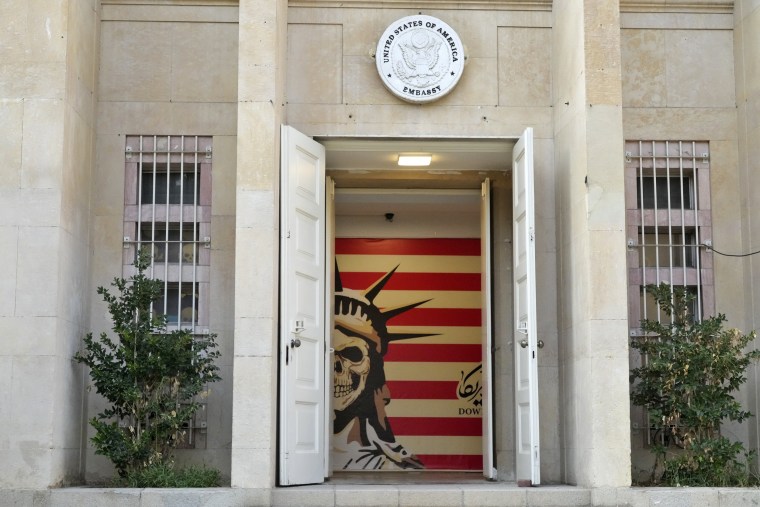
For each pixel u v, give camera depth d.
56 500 7.65
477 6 9.49
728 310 9.27
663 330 8.68
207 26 9.41
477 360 12.43
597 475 7.93
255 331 8.09
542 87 9.46
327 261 10.07
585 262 8.29
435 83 9.26
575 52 8.68
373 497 7.81
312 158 9.10
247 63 8.48
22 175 8.16
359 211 12.47
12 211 8.12
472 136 9.32
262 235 8.24
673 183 9.52
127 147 9.24
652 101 9.50
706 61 9.56
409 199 11.89
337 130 9.28
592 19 8.47
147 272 9.11
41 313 8.02
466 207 12.29
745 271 9.27
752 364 8.97
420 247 12.64
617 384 8.05
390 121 9.30
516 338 9.15
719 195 9.40
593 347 8.11
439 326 12.49
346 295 12.52
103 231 9.11
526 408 8.74
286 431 8.24
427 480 10.07
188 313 9.13
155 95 9.31
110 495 7.63
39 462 7.82
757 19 9.13
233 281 9.12
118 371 8.26
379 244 12.66
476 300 12.56
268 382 8.02
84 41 8.88
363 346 12.42
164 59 9.36
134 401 8.16
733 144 9.47
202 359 8.52
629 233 9.36
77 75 8.66
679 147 9.45
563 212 9.05
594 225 8.26
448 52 9.30
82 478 8.65
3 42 8.33
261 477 7.89
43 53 8.30
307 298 8.86
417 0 9.44
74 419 8.45
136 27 9.39
